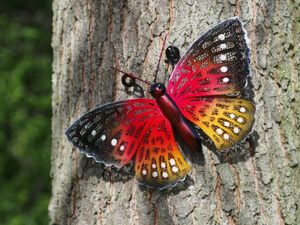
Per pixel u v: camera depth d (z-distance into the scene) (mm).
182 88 1374
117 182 1410
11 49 3830
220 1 1403
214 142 1378
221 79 1372
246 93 1390
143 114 1386
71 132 1386
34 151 3549
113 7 1430
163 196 1392
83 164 1435
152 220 1394
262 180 1381
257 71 1399
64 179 1457
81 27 1455
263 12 1407
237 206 1379
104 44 1433
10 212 3422
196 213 1382
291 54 1410
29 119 3613
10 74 3686
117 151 1394
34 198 3516
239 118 1374
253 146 1386
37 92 3725
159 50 1407
